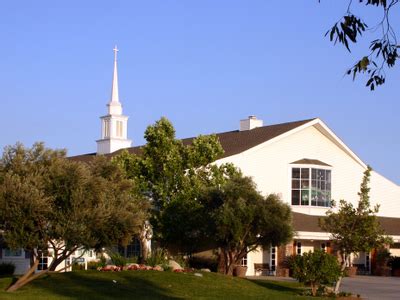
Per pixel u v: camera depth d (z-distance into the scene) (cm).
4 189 2172
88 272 2742
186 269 3009
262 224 3123
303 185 4322
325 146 4503
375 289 3147
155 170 3325
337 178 4512
